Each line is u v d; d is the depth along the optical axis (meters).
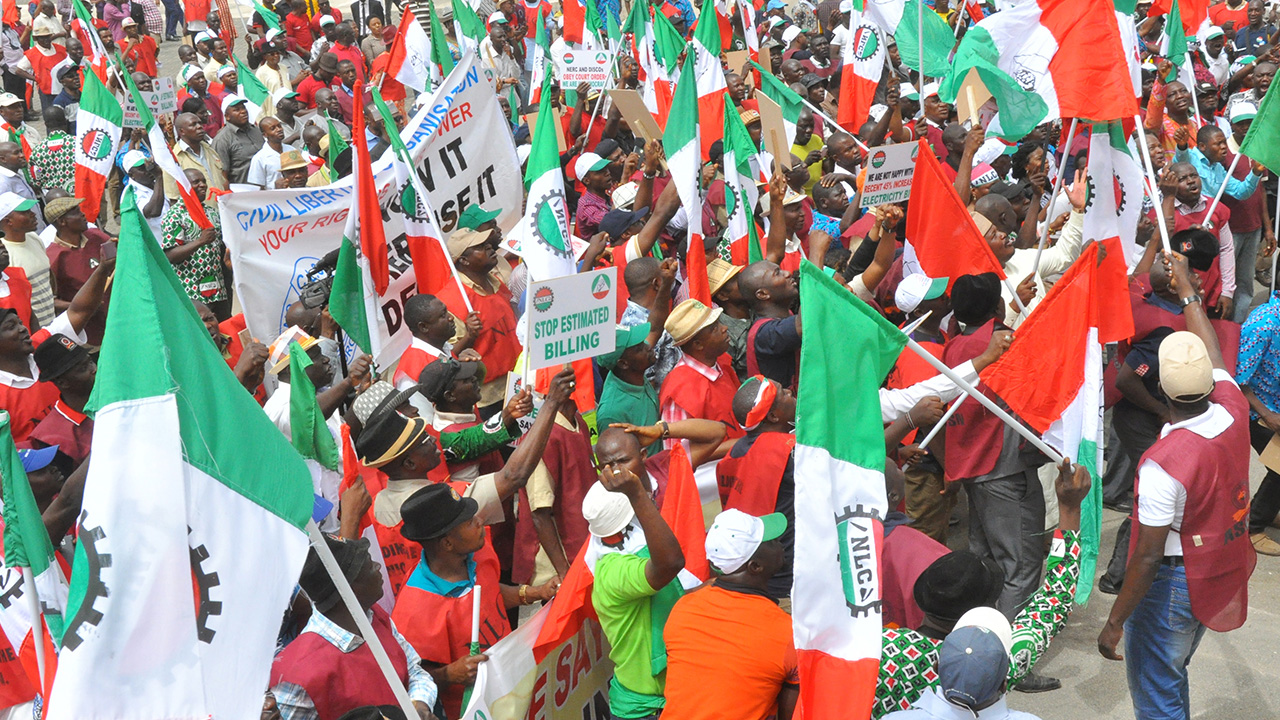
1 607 3.61
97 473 2.68
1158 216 5.65
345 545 3.81
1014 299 6.40
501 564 5.88
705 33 9.67
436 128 6.78
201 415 2.85
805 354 3.70
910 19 10.45
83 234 8.95
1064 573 4.01
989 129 8.06
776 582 4.52
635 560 4.13
